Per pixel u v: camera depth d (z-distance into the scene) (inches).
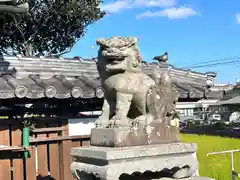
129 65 142.2
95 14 639.1
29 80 220.2
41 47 663.1
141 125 139.2
